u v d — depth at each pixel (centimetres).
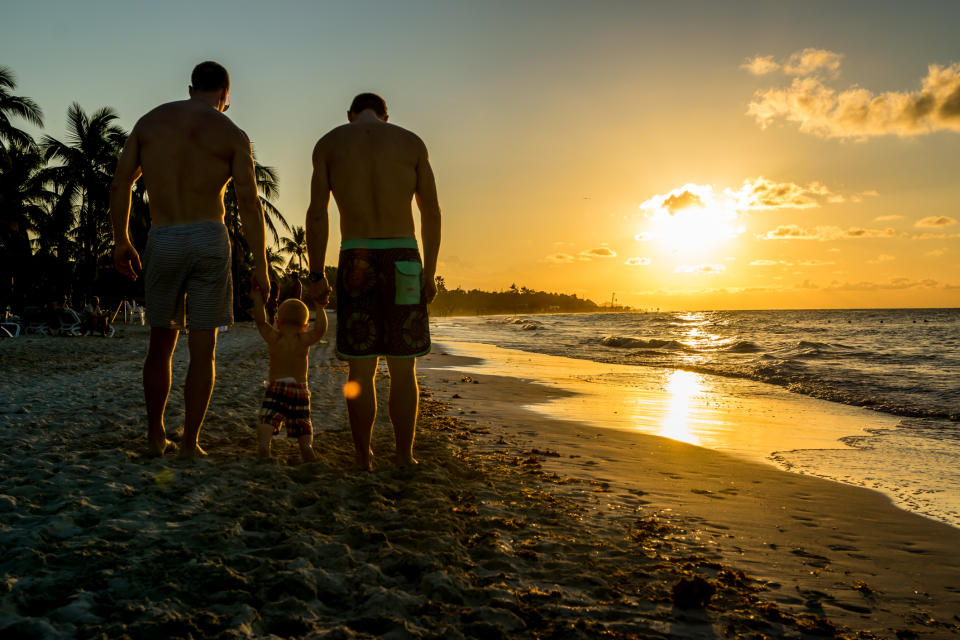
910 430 764
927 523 369
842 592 248
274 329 381
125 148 357
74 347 1480
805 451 612
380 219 361
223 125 361
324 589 203
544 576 233
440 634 182
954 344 3028
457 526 276
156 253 350
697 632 197
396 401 372
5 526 246
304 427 382
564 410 835
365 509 294
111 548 225
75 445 405
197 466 347
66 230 3394
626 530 306
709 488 430
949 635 213
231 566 216
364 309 361
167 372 374
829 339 3619
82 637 167
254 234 368
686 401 1000
